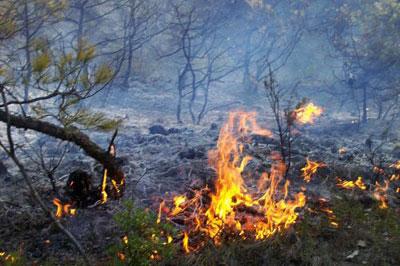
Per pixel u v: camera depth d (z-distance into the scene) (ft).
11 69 16.98
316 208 21.76
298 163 27.48
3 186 22.50
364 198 23.50
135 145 32.78
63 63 16.53
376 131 53.88
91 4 55.98
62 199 20.79
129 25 58.39
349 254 17.81
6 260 16.26
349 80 61.82
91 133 34.91
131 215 16.65
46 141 33.27
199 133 39.04
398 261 17.49
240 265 16.44
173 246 16.40
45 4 21.59
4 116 17.24
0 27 18.56
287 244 17.85
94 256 17.06
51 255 17.15
